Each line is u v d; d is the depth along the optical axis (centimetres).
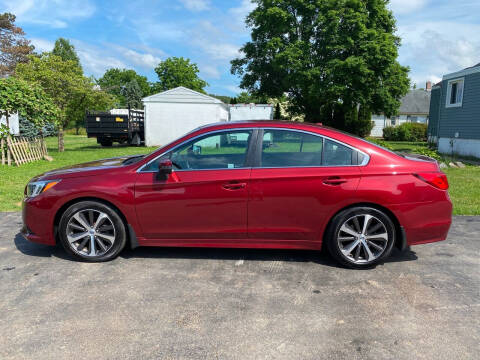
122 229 396
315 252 438
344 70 2558
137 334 264
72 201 397
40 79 1805
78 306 304
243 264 398
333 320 284
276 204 380
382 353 244
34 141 1391
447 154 1791
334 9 2689
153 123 2322
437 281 357
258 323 280
